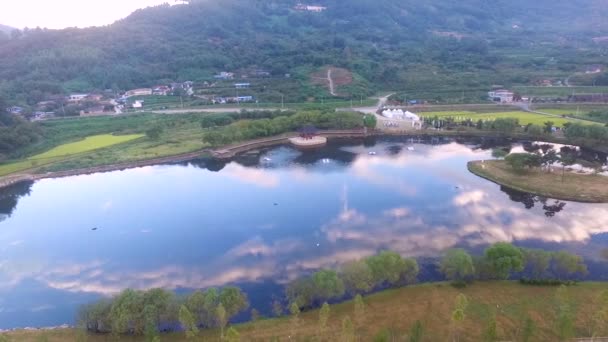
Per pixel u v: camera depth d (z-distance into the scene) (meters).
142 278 114.81
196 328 78.88
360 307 80.88
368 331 82.06
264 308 96.94
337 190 172.12
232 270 115.94
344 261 117.12
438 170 191.25
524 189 160.62
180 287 109.06
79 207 167.00
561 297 85.00
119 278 115.56
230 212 155.25
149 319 81.81
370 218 143.75
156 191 181.12
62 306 104.38
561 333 74.94
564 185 160.88
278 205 159.75
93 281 114.88
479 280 98.50
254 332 84.12
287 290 94.06
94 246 134.38
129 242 136.00
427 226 136.12
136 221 151.38
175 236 138.38
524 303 88.31
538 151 197.38
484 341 77.38
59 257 128.62
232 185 184.75
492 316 83.88
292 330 83.94
